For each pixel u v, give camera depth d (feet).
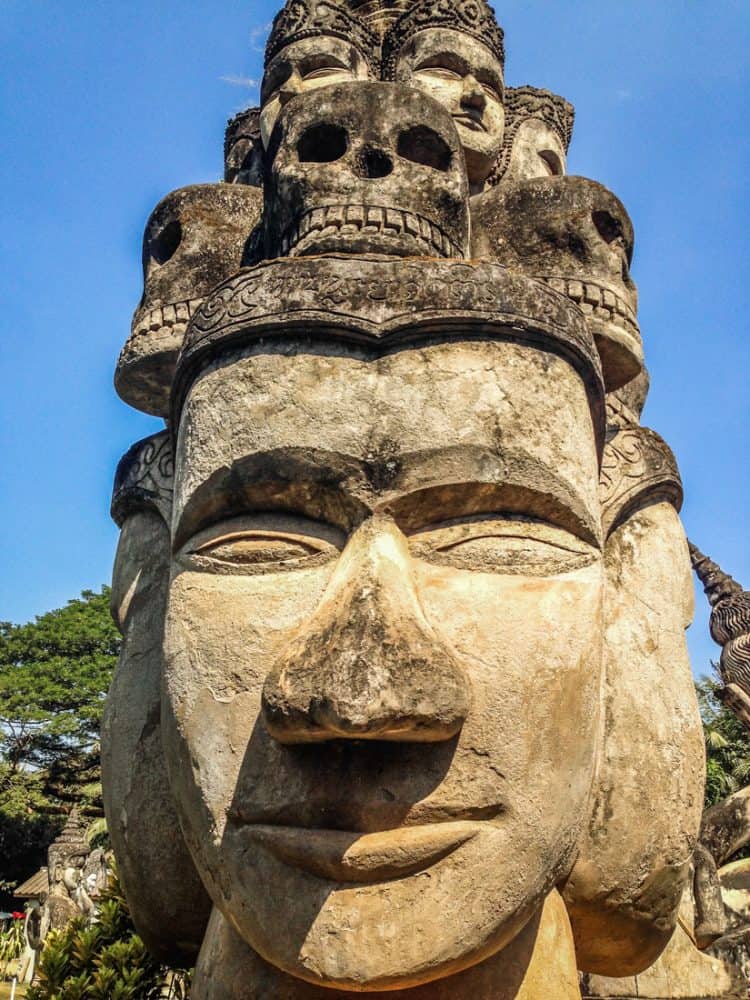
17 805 84.48
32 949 47.80
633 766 9.61
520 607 8.08
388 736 7.05
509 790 7.49
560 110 16.06
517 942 8.27
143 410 11.96
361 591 7.60
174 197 11.71
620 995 14.76
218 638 8.20
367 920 6.94
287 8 14.26
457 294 8.64
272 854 7.40
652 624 10.41
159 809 10.03
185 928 10.09
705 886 15.05
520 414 8.50
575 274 10.67
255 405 8.54
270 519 8.54
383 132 10.07
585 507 8.77
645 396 13.38
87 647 95.55
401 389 8.40
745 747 51.06
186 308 10.89
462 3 13.84
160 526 11.27
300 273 8.79
